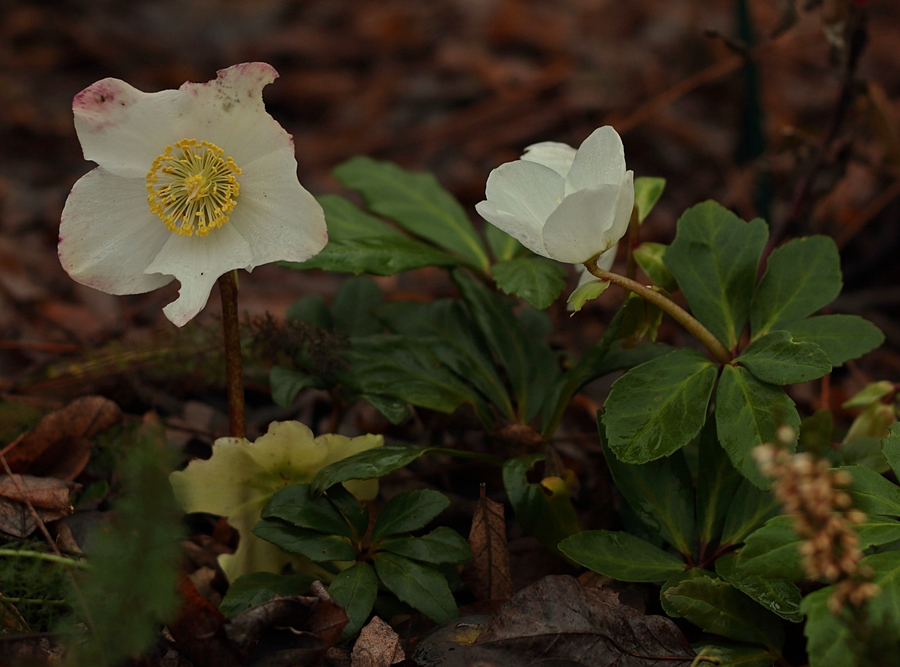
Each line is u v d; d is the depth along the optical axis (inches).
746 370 28.1
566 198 27.2
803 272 29.0
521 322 32.5
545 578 27.8
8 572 27.7
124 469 27.2
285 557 29.4
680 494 28.8
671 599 27.5
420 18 84.4
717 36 36.2
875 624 25.8
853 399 30.7
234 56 80.1
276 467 29.0
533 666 27.3
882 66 67.2
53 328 36.2
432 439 32.2
